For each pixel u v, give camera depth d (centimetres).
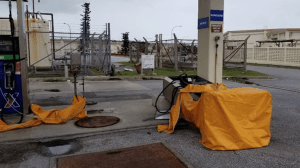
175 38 1995
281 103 879
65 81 1387
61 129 558
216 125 474
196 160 419
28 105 656
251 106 486
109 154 437
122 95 993
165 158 421
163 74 1744
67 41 3216
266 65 2931
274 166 399
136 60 3155
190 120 558
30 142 493
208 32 785
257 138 478
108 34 1638
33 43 1730
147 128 579
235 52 2272
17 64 628
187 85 578
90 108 753
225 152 450
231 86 1312
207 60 799
